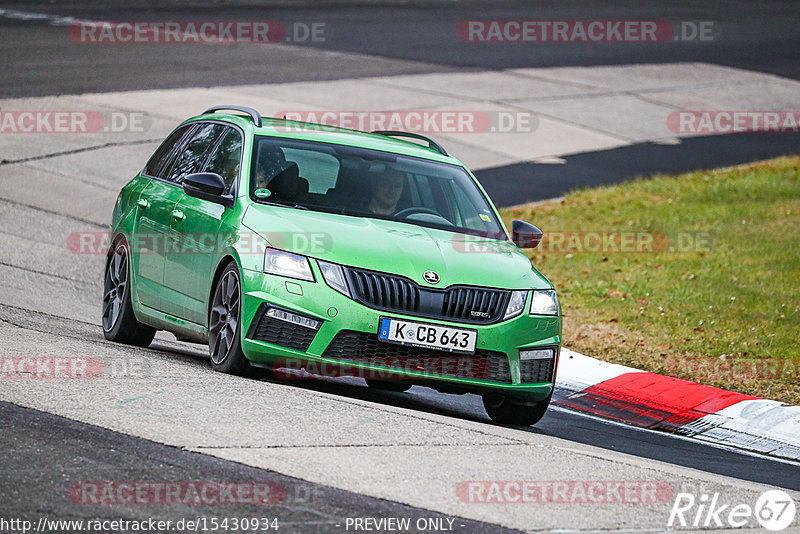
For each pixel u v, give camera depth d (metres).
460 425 25.80
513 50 126.62
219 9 137.62
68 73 92.56
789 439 32.00
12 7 126.06
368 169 31.83
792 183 79.25
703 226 66.25
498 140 88.25
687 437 32.31
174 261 31.78
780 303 48.22
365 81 102.00
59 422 21.95
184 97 88.00
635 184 78.44
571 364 38.41
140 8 132.75
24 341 29.95
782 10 171.62
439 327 27.25
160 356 31.34
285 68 104.75
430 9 151.75
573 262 56.94
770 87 119.00
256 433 22.44
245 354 27.67
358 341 27.03
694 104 109.00
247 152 31.30
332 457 21.47
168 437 21.58
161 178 35.06
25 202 61.22
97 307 43.62
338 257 27.39
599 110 102.19
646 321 44.97
